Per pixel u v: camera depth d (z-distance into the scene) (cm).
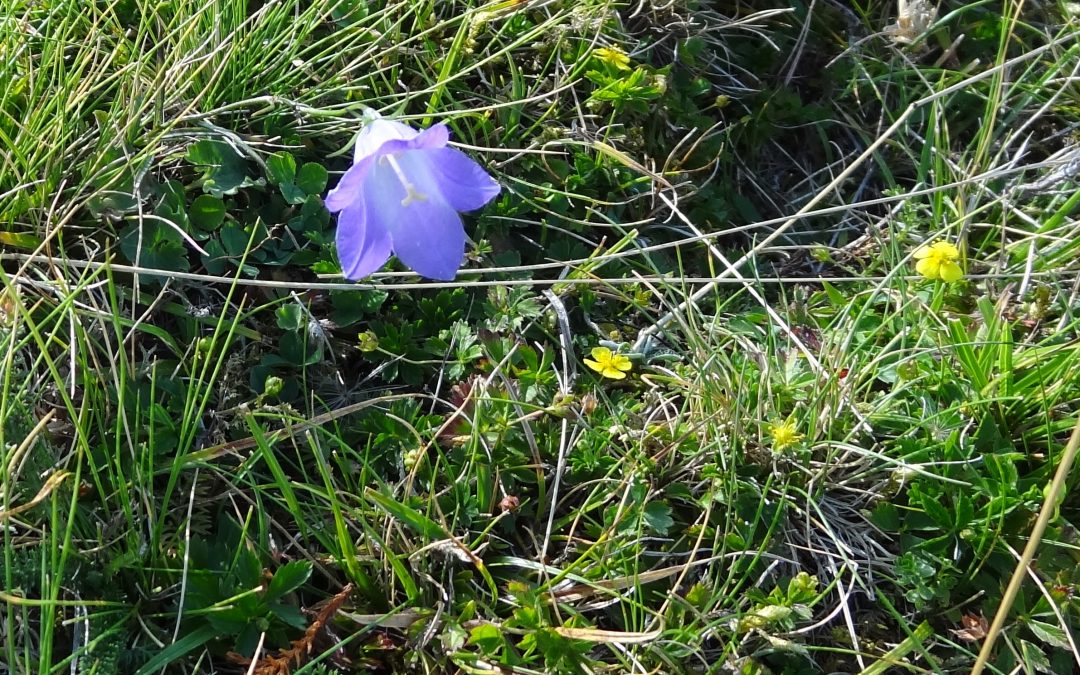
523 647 25
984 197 32
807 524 26
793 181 34
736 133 33
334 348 28
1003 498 26
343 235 25
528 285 29
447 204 26
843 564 26
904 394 28
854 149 34
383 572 26
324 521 26
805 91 34
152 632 25
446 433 27
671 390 28
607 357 27
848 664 26
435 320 28
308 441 26
